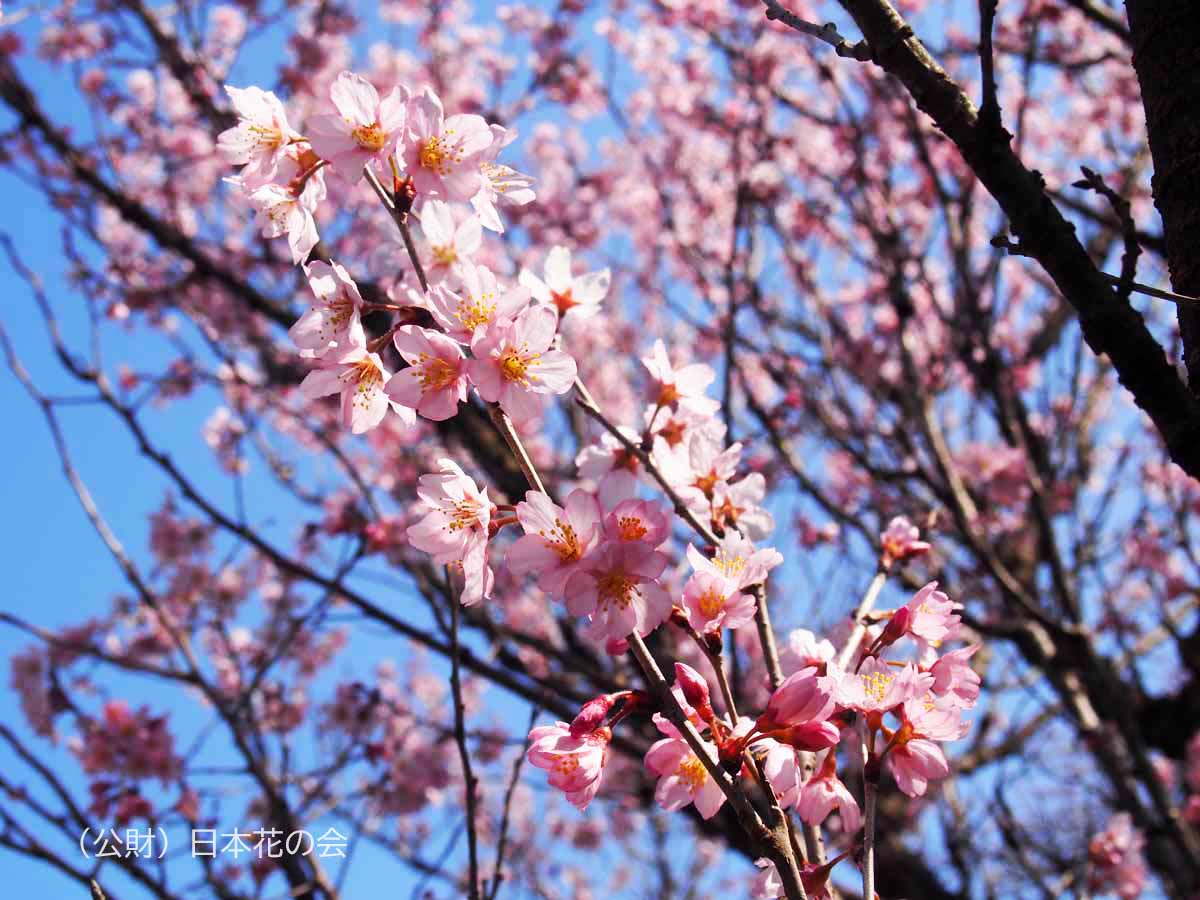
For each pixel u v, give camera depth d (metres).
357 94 2.00
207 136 8.27
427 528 1.91
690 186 8.99
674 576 4.25
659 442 2.58
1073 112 9.12
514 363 1.85
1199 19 1.98
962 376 7.78
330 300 2.03
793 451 6.06
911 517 6.06
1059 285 2.00
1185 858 4.84
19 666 6.40
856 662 2.27
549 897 8.70
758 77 7.43
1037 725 7.20
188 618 7.16
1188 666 7.09
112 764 5.22
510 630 5.38
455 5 9.30
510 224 9.09
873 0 1.98
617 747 5.72
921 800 6.71
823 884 1.74
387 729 6.38
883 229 7.11
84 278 7.30
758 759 1.77
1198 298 1.88
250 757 4.25
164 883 3.62
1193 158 1.93
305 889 3.86
